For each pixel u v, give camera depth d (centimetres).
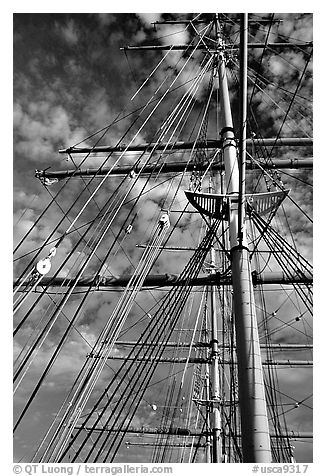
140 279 1212
